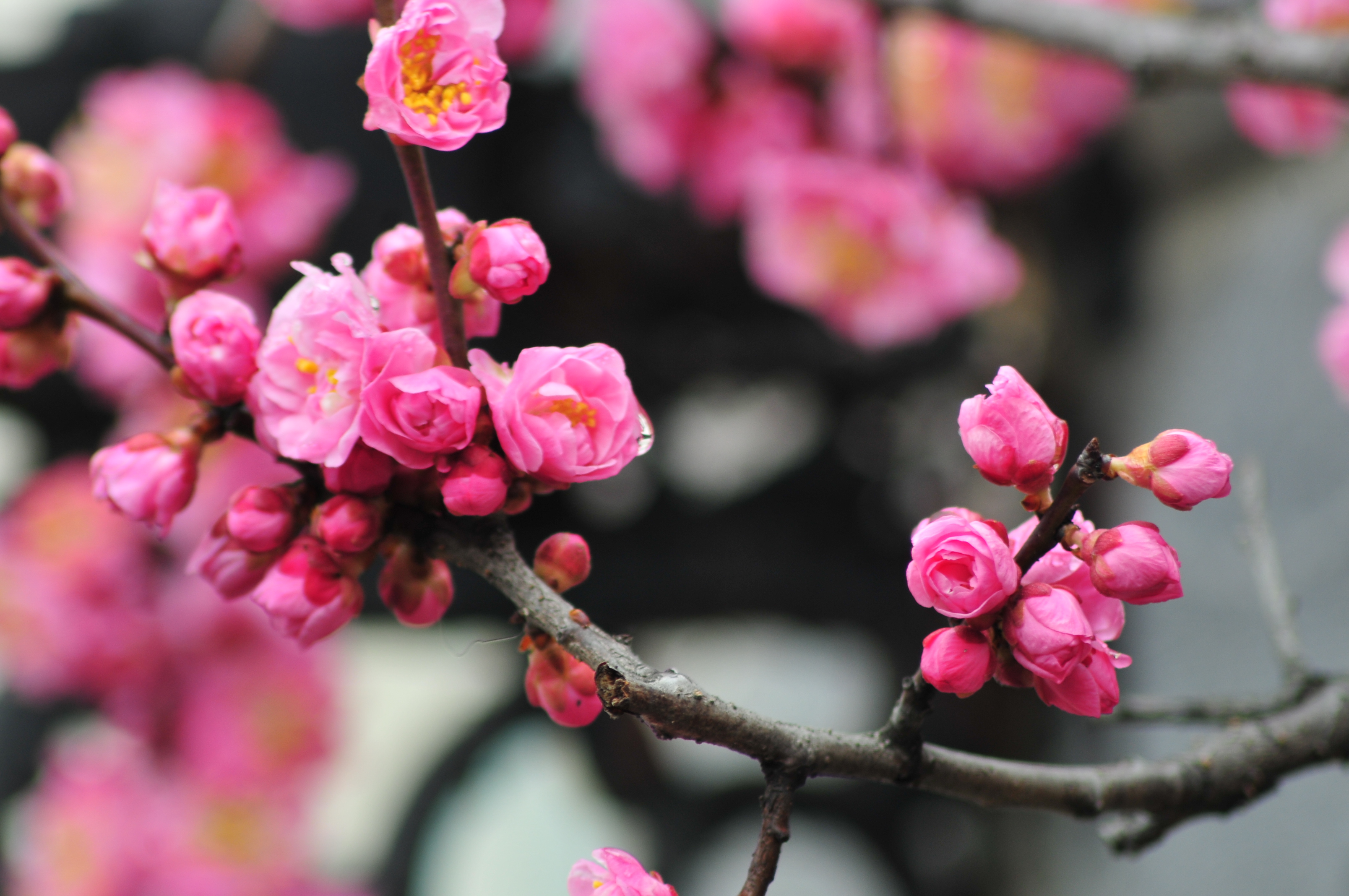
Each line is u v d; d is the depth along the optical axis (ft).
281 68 4.42
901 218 4.35
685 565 4.78
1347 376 3.56
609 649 2.23
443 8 2.22
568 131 4.52
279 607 2.29
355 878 5.01
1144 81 3.00
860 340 4.61
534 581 2.26
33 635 4.45
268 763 4.70
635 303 4.67
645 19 4.42
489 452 2.25
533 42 4.42
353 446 2.26
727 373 4.81
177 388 2.31
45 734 4.73
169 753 4.74
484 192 4.51
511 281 2.25
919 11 3.27
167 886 4.57
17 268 2.34
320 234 4.36
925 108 4.99
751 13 4.48
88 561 4.43
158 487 2.32
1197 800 2.39
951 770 2.29
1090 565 2.24
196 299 2.31
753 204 4.54
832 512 5.01
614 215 4.47
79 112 4.43
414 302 2.33
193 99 4.18
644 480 4.93
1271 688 4.41
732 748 2.22
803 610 4.85
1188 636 4.98
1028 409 2.24
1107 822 2.46
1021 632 2.23
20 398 4.41
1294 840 4.15
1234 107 4.07
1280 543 4.77
